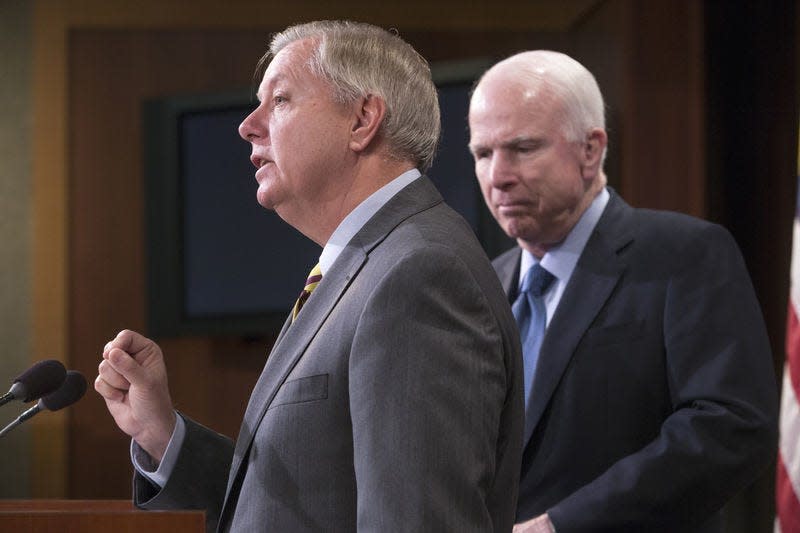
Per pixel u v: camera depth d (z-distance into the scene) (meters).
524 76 3.40
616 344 3.29
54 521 1.93
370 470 1.85
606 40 6.68
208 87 7.52
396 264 2.00
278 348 2.18
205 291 7.12
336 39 2.32
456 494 1.85
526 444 3.28
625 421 3.24
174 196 7.18
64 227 7.46
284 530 1.99
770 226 6.19
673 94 6.36
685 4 6.37
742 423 3.11
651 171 6.34
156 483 2.53
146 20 7.53
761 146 6.26
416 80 2.36
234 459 2.14
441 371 1.90
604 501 3.06
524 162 3.36
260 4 7.51
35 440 7.28
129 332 2.50
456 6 7.40
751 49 6.34
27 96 7.52
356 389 1.93
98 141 7.53
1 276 7.47
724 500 3.14
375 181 2.28
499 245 6.02
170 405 2.53
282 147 2.28
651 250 3.37
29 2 7.55
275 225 7.01
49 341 7.41
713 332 3.23
